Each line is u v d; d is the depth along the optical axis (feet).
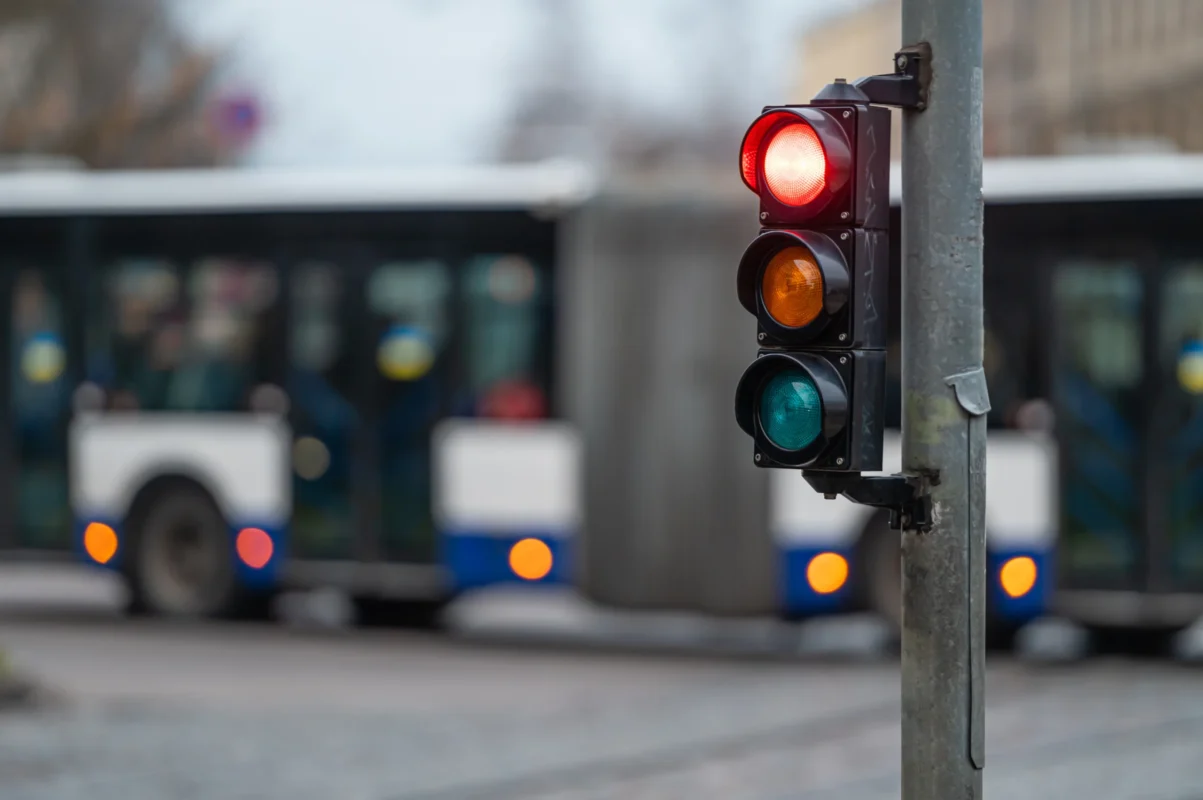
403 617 87.25
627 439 77.61
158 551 86.38
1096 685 67.56
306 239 84.12
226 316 85.51
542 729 59.77
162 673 71.51
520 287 80.53
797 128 25.11
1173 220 73.77
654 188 78.13
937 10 24.82
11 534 88.17
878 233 25.22
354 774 52.65
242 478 84.89
